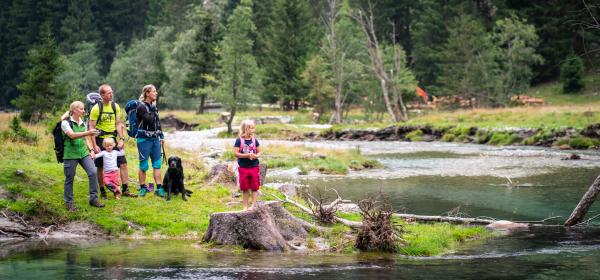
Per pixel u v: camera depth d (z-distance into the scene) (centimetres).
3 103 10875
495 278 803
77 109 1136
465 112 5444
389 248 1012
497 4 8656
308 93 7331
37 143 1780
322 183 2114
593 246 1076
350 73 6719
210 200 1307
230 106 5447
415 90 7444
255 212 1012
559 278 805
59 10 10812
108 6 11769
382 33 10338
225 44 5675
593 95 6881
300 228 1103
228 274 795
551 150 3525
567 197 1752
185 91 7206
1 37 10888
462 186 2034
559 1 7869
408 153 3631
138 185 1361
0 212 1102
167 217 1167
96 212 1151
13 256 903
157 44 8650
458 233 1170
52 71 3778
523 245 1088
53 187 1235
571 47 7662
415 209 1545
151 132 1255
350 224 1177
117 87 8650
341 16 7938
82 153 1146
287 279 773
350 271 832
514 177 2288
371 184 2094
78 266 834
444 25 8869
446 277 805
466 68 7281
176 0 11250
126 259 888
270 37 8238
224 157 2675
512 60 6856
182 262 871
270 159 2820
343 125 5522
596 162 2809
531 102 6725
